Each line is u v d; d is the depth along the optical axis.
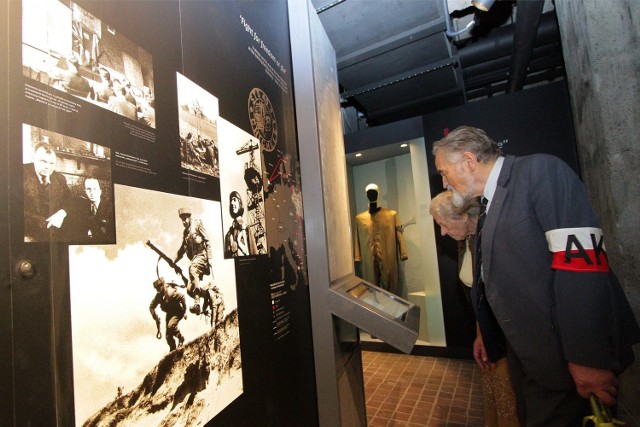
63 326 0.44
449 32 2.72
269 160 1.11
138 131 0.60
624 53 1.85
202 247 0.73
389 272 3.52
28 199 0.42
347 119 4.57
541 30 2.99
